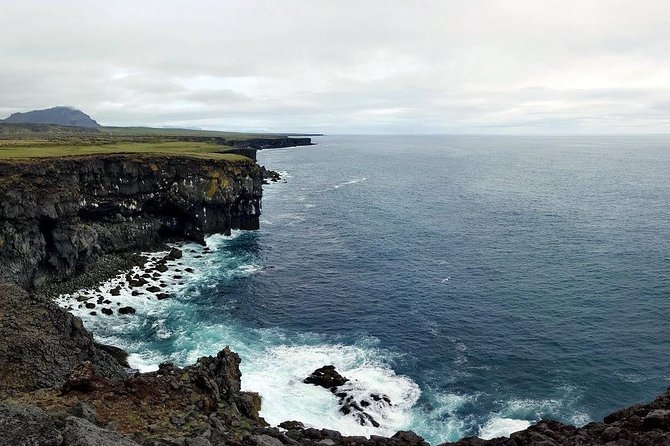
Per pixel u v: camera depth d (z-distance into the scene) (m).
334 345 42.97
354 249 73.75
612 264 64.12
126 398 21.67
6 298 33.66
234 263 67.00
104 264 61.97
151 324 46.62
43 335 31.05
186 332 44.97
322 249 74.06
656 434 17.41
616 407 34.28
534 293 54.69
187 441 17.44
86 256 59.00
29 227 52.47
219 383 26.56
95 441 14.29
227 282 59.03
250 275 61.78
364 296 54.59
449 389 36.38
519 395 35.72
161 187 72.50
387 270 63.59
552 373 38.59
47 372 28.77
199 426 19.78
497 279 59.47
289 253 71.94
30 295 34.62
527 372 38.72
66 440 14.09
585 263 64.81
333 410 32.78
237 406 25.84
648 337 43.94
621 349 41.97
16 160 57.16
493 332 45.47
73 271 56.97
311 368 38.62
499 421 32.62
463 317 48.78
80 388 22.00
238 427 21.77
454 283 58.41
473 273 61.88
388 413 33.12
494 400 35.09
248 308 51.09
